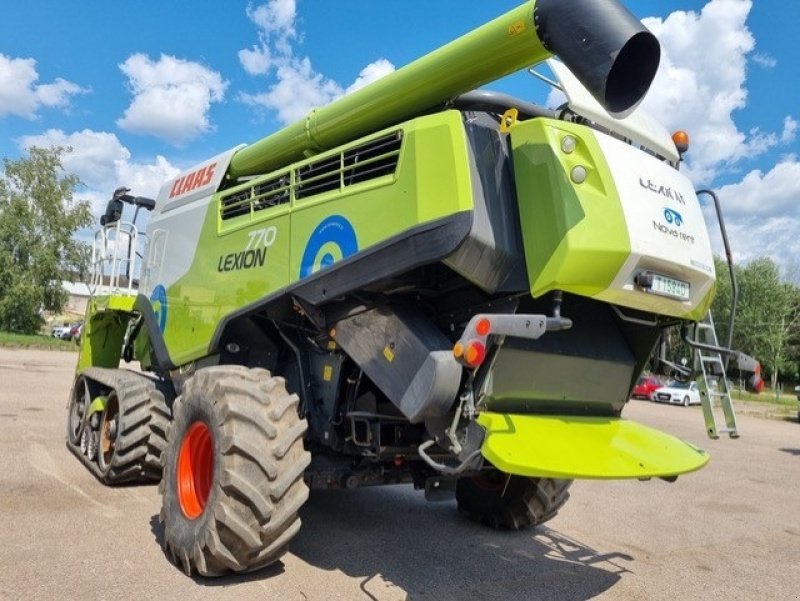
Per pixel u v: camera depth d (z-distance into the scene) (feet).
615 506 22.17
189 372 17.57
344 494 20.20
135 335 23.25
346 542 15.24
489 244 10.59
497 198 11.02
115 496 17.61
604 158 10.69
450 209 10.49
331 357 13.85
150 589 11.48
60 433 26.50
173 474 13.32
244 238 15.31
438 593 12.49
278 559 12.19
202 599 11.18
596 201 10.46
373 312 12.13
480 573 13.84
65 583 11.47
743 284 149.38
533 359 12.19
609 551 16.47
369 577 12.99
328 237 12.75
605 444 11.64
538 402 12.56
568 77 11.70
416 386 10.94
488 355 10.96
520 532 17.34
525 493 16.46
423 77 12.07
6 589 11.02
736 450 42.22
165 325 18.43
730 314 13.46
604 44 9.11
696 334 12.96
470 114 12.49
